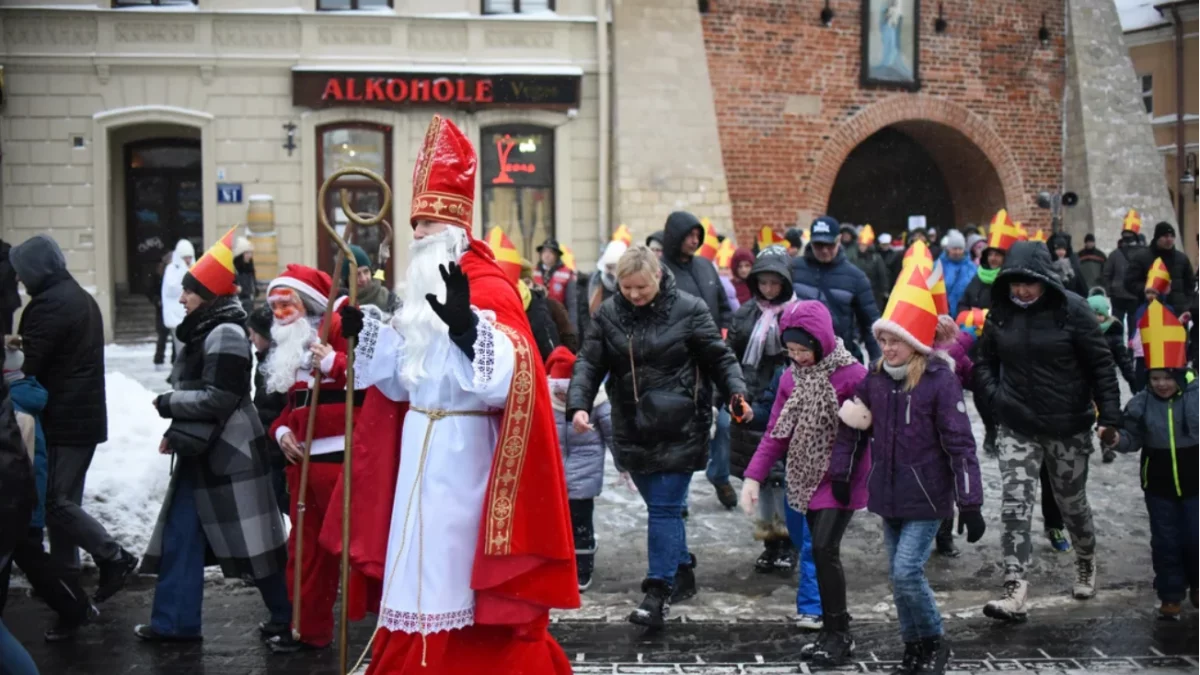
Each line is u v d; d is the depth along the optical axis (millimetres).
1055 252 15961
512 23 20312
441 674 4254
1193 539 6574
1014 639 6266
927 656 5629
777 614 6703
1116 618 6652
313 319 5922
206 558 6211
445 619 4195
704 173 21125
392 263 20156
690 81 21109
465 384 4152
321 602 5977
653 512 6453
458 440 4270
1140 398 6770
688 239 8812
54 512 6559
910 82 22938
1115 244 24031
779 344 7422
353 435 4598
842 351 6020
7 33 19328
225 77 19734
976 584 7402
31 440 6070
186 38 19609
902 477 5574
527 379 4211
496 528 4160
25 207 19547
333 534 4672
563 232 20688
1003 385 6828
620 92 20688
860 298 8562
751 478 6105
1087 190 24062
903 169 25188
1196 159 36062
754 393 7500
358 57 19938
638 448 6430
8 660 3947
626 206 20625
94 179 19609
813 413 5953
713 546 8242
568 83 20391
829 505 5895
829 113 22297
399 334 4359
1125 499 9594
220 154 19766
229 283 6176
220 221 19812
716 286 8930
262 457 6125
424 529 4223
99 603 6836
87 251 19688
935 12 23094
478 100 20078
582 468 7145
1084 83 24219
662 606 6391
